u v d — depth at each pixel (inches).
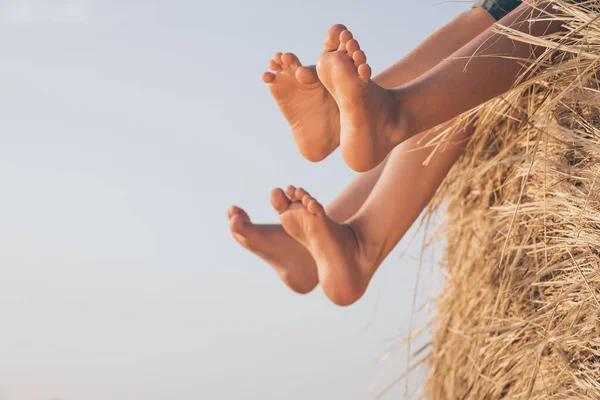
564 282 44.7
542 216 47.8
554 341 43.3
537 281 48.5
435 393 61.7
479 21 55.5
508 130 53.2
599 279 41.2
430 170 55.8
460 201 60.3
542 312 45.3
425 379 62.7
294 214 57.3
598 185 41.9
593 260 42.7
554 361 44.5
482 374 54.2
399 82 55.2
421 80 45.8
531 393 43.3
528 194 50.6
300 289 66.4
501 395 52.2
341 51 44.4
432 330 63.2
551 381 44.3
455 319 59.6
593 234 42.6
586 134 43.4
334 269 57.1
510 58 46.4
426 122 45.7
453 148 55.6
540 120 44.8
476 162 56.2
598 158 42.4
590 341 40.6
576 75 45.1
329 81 44.4
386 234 57.2
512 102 50.4
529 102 49.8
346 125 45.0
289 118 56.0
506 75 46.3
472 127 55.5
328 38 45.2
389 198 57.1
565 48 44.4
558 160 46.6
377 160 45.9
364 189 65.4
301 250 65.9
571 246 44.1
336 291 57.3
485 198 56.6
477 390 54.9
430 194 56.6
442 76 45.6
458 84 45.3
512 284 51.0
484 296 55.6
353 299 57.7
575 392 41.9
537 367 42.8
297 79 52.8
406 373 62.7
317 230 56.8
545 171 43.4
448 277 62.2
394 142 45.4
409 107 45.0
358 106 43.6
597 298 40.6
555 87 46.8
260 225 66.1
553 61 48.1
